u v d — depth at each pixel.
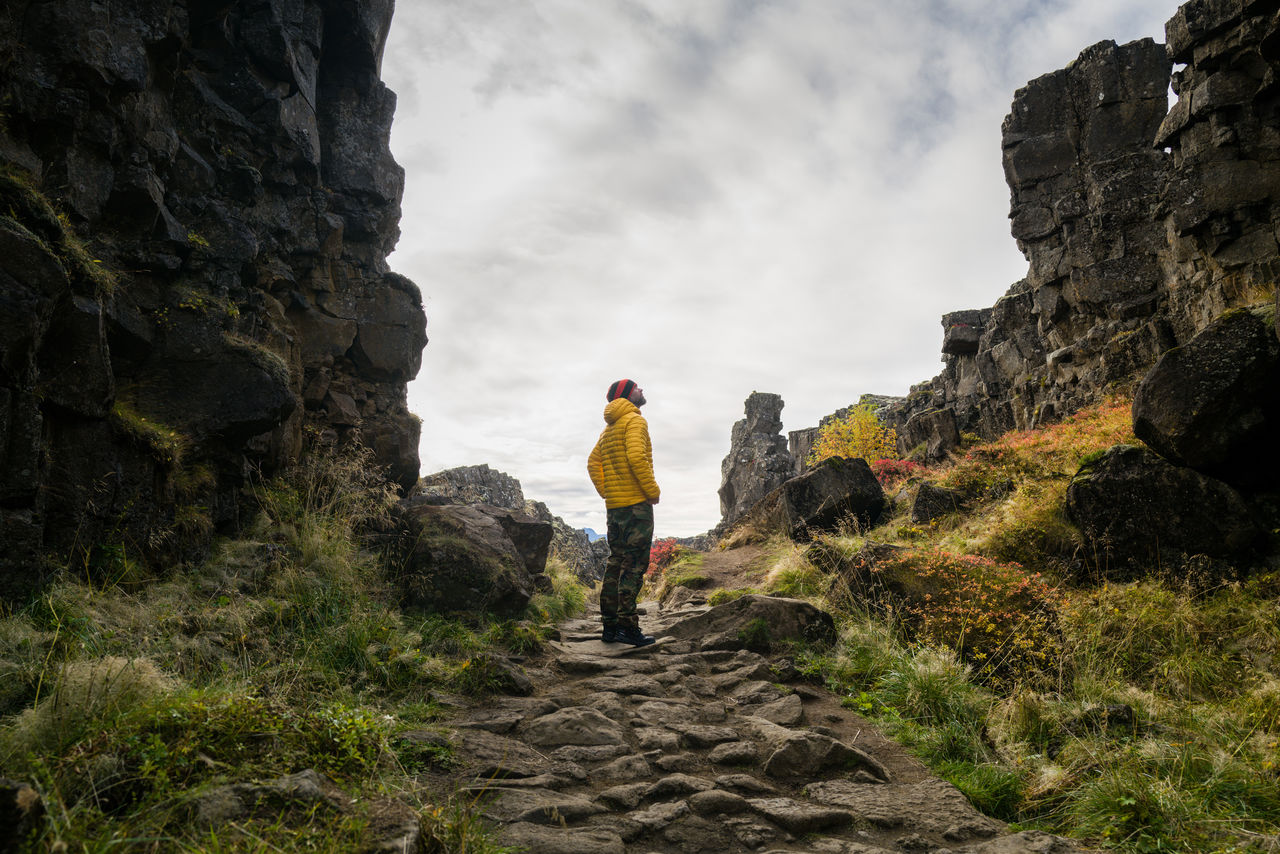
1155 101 13.49
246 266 6.43
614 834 2.77
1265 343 5.36
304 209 7.80
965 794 3.33
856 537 8.91
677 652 5.82
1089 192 13.65
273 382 5.81
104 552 4.31
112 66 4.81
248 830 2.06
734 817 3.04
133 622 3.88
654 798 3.20
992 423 16.88
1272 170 9.72
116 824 2.05
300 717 2.95
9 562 3.59
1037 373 15.04
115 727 2.57
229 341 5.71
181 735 2.56
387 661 4.45
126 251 5.17
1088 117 13.98
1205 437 5.50
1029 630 5.00
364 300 8.77
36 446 3.72
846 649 5.48
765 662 5.28
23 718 2.61
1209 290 10.62
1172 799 3.03
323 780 2.49
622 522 6.29
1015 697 4.17
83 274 4.41
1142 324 12.27
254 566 5.27
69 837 1.87
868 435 20.50
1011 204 14.72
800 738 3.70
